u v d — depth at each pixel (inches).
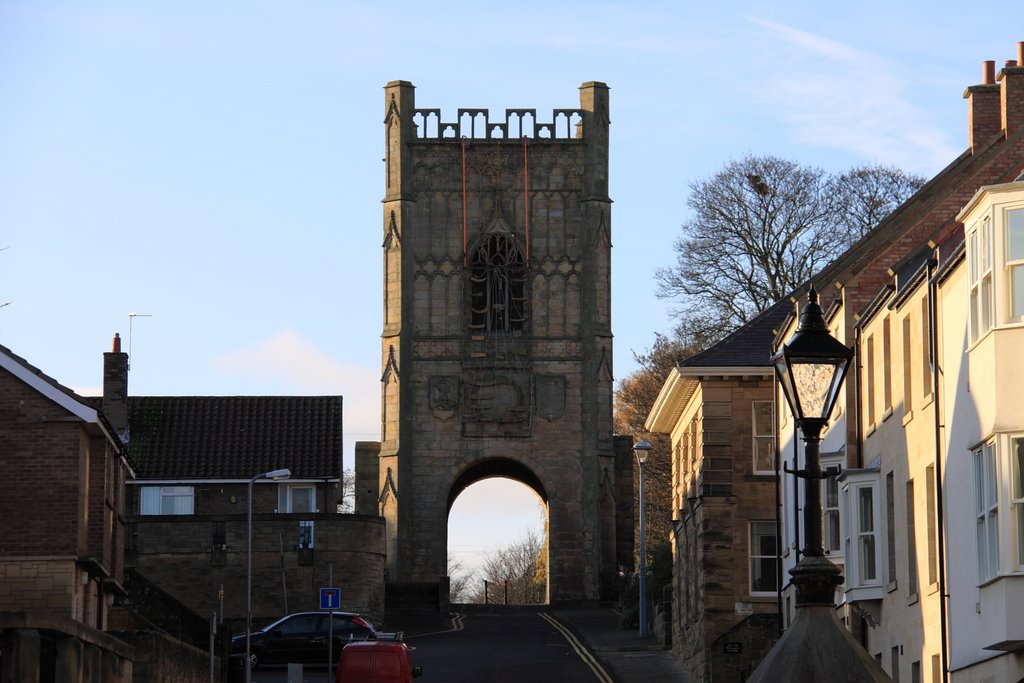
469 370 4121.6
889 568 1755.7
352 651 2060.8
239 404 3969.0
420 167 4173.2
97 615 2153.1
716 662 2215.8
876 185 3599.9
